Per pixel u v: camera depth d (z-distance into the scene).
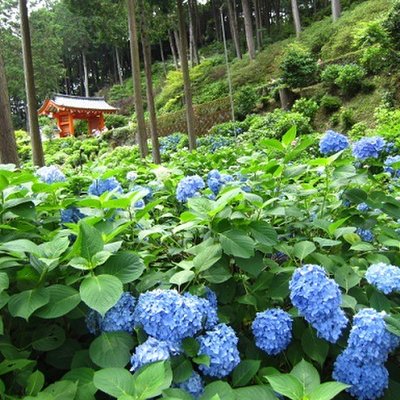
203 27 37.19
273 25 32.31
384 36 12.15
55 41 31.17
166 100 26.12
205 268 1.26
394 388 1.17
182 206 2.07
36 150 6.46
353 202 1.73
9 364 1.04
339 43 17.75
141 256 1.37
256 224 1.40
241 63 24.14
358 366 1.09
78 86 47.09
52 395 0.97
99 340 1.09
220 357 1.08
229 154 5.05
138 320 1.12
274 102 16.61
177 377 1.05
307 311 1.12
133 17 8.34
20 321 1.25
